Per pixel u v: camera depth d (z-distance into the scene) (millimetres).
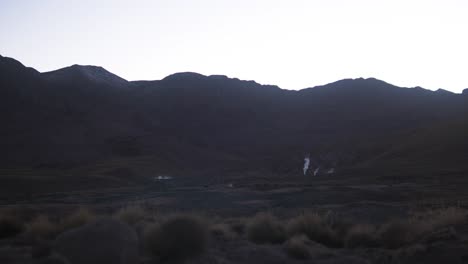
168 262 14281
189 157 149125
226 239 19672
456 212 25891
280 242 20578
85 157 135375
